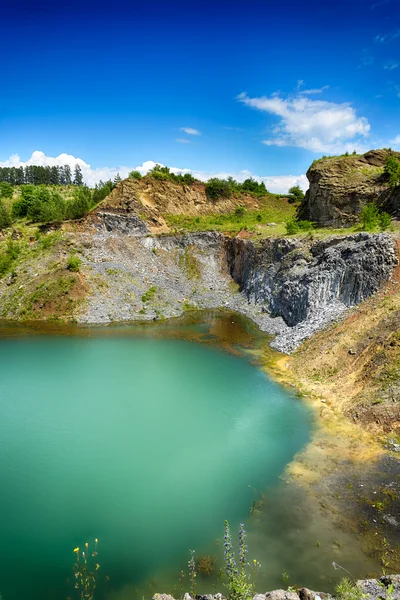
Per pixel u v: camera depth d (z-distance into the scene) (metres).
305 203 63.53
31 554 15.12
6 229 67.44
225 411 25.89
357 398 25.44
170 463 20.55
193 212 71.25
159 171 73.94
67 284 48.78
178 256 61.62
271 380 30.61
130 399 27.48
